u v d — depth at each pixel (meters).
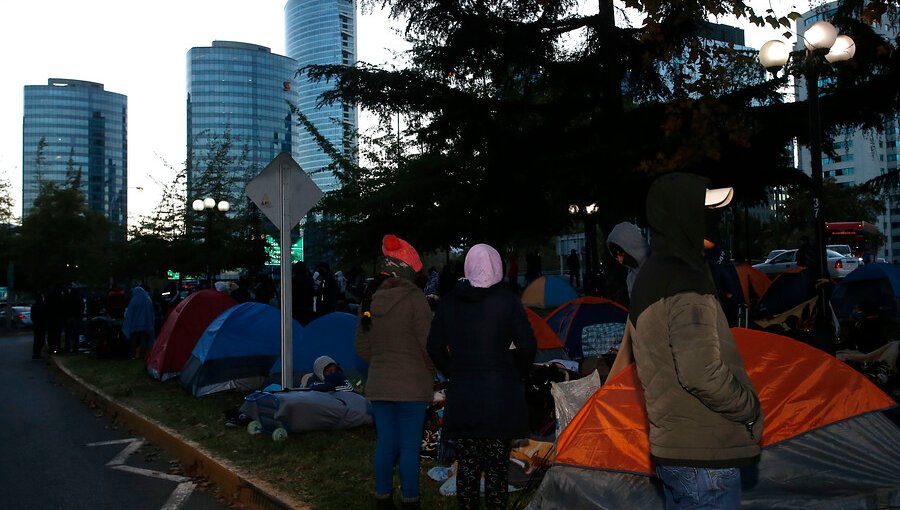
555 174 15.25
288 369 8.03
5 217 38.28
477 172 23.28
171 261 26.98
